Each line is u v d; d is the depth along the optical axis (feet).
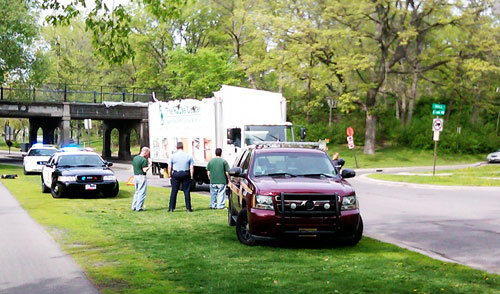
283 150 37.73
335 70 165.99
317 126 208.33
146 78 229.86
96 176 65.26
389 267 27.32
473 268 27.35
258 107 72.33
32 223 43.39
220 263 28.25
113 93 176.24
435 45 182.70
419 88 245.24
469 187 79.15
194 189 77.51
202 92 192.85
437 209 54.65
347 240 33.53
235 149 68.69
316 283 23.82
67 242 34.78
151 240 35.53
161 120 85.66
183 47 205.05
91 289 23.20
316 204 31.96
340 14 159.94
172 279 24.76
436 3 158.10
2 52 136.67
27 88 152.56
